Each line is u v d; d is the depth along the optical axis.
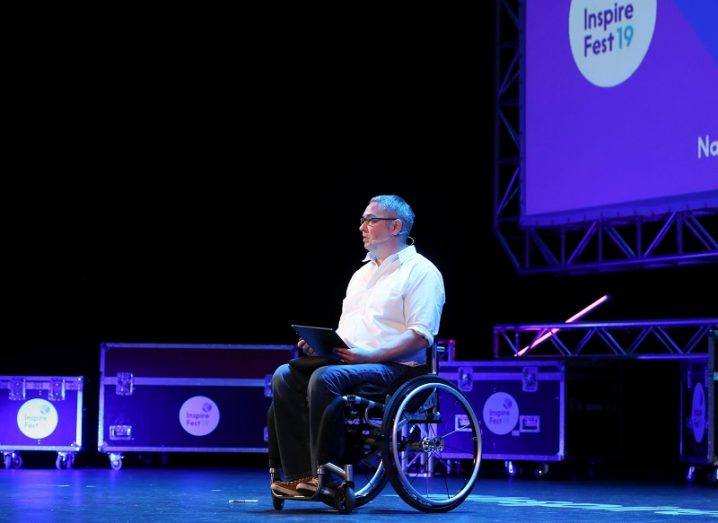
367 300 5.51
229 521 4.88
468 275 9.98
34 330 9.72
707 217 9.37
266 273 10.03
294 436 5.27
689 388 7.88
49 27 9.73
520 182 9.21
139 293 9.89
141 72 9.90
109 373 8.68
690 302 9.32
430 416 5.33
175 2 9.93
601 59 8.72
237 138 10.03
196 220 9.98
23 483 7.14
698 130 8.07
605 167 8.63
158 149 9.93
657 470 8.89
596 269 8.68
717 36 8.01
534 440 8.09
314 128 10.09
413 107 10.08
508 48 10.21
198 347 8.73
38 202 9.75
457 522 4.91
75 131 9.80
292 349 8.77
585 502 6.15
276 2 10.05
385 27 10.11
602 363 8.23
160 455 9.72
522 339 9.96
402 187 10.07
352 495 5.14
